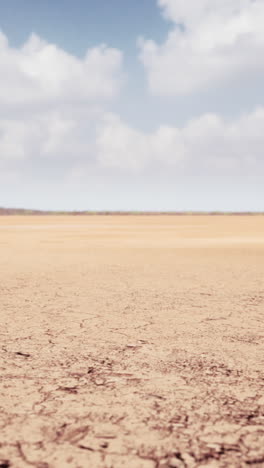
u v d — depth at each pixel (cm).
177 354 354
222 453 193
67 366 322
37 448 198
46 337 408
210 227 3878
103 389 274
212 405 249
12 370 313
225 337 409
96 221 6056
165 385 282
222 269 972
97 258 1227
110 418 230
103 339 401
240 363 330
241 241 1986
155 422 226
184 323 467
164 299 612
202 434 212
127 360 337
